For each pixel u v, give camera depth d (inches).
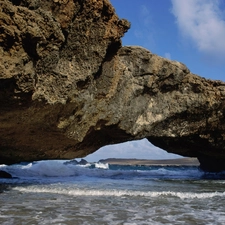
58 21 352.8
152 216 254.8
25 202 298.4
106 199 338.6
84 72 401.7
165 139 761.6
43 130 414.0
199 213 276.4
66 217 236.8
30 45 301.6
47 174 806.5
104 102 487.8
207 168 1109.1
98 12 406.0
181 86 684.1
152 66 605.6
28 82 302.4
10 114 342.3
